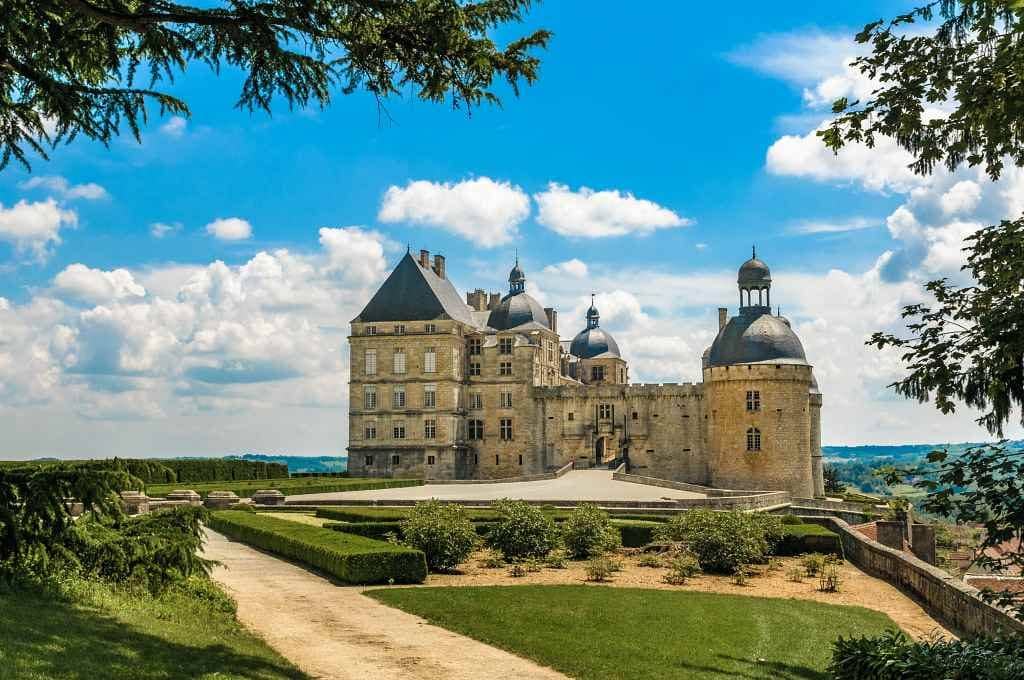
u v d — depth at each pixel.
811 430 123.75
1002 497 16.08
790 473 104.94
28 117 18.17
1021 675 17.38
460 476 119.56
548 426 120.88
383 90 18.31
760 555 42.53
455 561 38.91
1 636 16.06
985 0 16.86
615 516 63.88
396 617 27.33
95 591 20.59
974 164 19.11
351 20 17.25
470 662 22.03
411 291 119.06
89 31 17.73
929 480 16.91
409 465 116.25
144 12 16.77
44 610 18.33
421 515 39.91
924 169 19.67
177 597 23.20
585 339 152.12
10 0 16.42
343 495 82.00
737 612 30.11
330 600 29.91
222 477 93.81
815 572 41.47
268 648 21.92
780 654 24.38
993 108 17.59
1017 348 16.92
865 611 32.16
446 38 17.08
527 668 21.72
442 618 27.08
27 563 20.02
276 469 103.25
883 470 17.42
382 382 118.00
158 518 23.50
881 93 18.73
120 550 21.98
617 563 41.62
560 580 37.16
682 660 22.83
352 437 118.12
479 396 121.44
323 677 19.97
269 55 16.69
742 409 106.19
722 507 67.75
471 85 18.02
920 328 18.56
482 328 129.75
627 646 24.00
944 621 31.00
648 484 93.44
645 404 119.06
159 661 17.42
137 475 21.70
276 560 39.88
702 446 116.81
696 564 41.31
